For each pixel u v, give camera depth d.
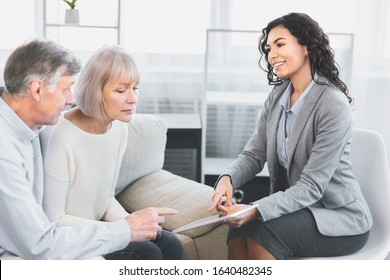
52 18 3.31
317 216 1.79
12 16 3.36
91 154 1.74
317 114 1.80
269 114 1.97
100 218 1.88
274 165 1.95
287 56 1.82
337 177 1.85
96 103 1.66
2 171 1.38
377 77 3.34
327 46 1.85
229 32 3.27
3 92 1.48
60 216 1.69
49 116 1.49
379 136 2.01
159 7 3.34
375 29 3.31
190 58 3.40
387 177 1.98
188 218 2.04
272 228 1.74
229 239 1.82
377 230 1.97
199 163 3.04
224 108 3.47
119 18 3.17
